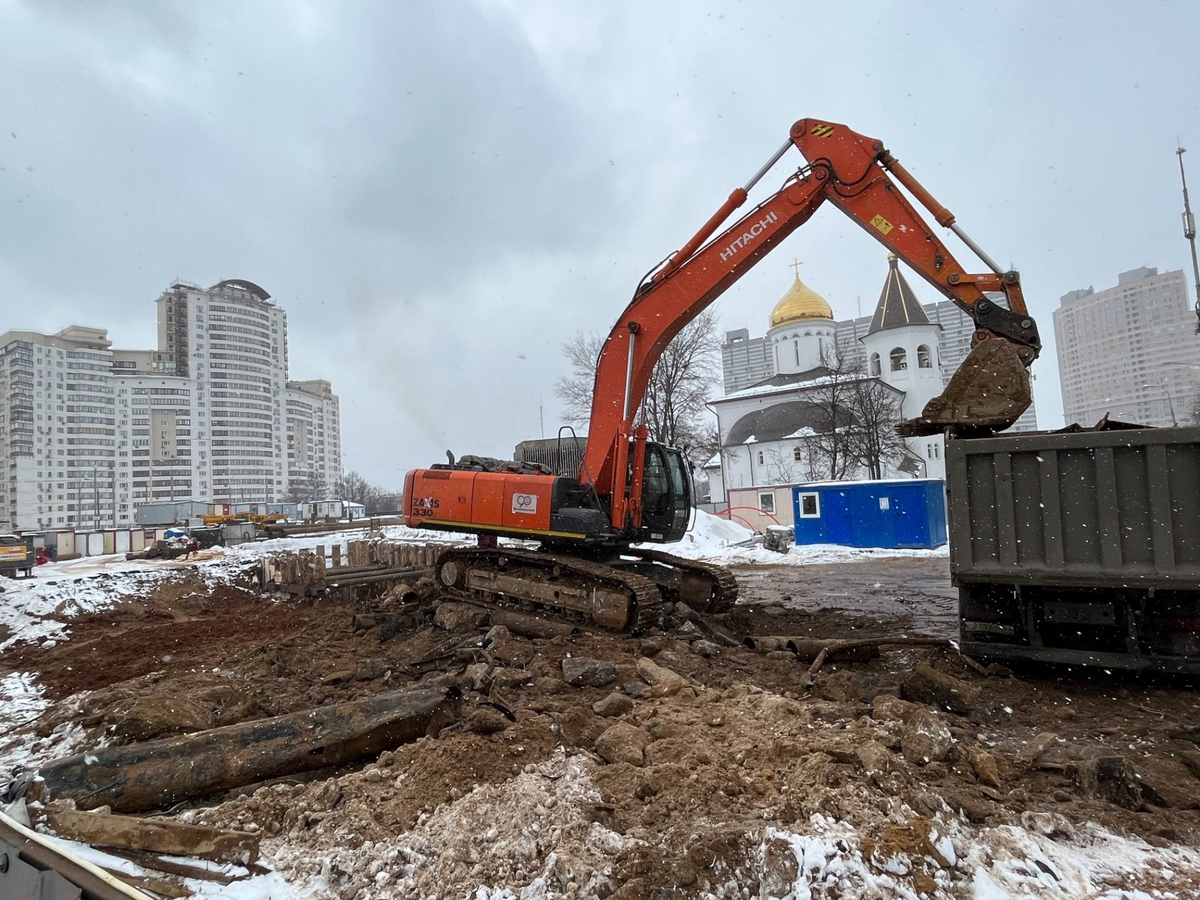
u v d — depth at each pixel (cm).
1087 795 389
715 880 298
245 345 9275
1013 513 586
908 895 286
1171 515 532
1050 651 589
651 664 643
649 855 308
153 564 2094
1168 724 507
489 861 328
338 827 362
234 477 9138
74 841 355
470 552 961
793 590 1353
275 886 323
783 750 419
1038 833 341
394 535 2453
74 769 407
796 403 4728
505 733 471
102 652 971
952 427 674
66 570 2070
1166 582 531
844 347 4806
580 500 910
